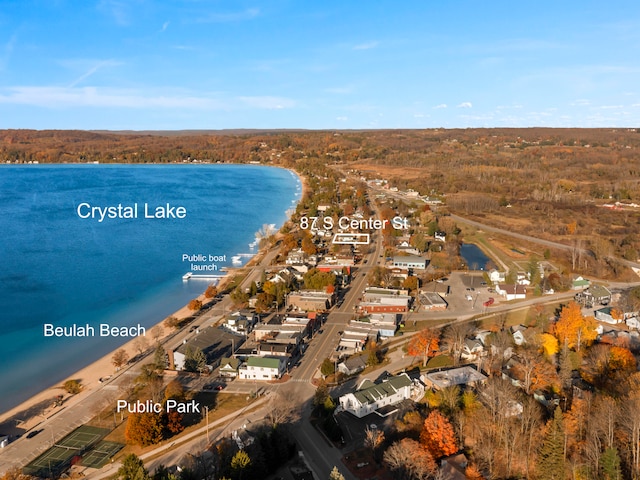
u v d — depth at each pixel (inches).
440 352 4212.6
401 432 2974.9
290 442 2901.1
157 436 2997.0
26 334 4736.7
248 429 3088.1
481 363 3949.3
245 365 3878.0
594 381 3550.7
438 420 2819.9
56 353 4347.9
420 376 3799.2
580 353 3927.2
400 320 4938.5
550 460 2476.6
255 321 4894.2
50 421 3292.3
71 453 2928.2
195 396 3550.7
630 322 4633.4
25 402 3555.6
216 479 2536.9
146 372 3767.2
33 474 2741.1
